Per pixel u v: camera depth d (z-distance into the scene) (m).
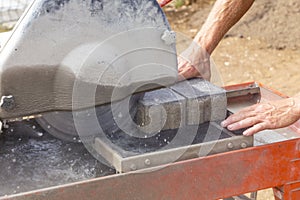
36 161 1.83
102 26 1.70
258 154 1.80
